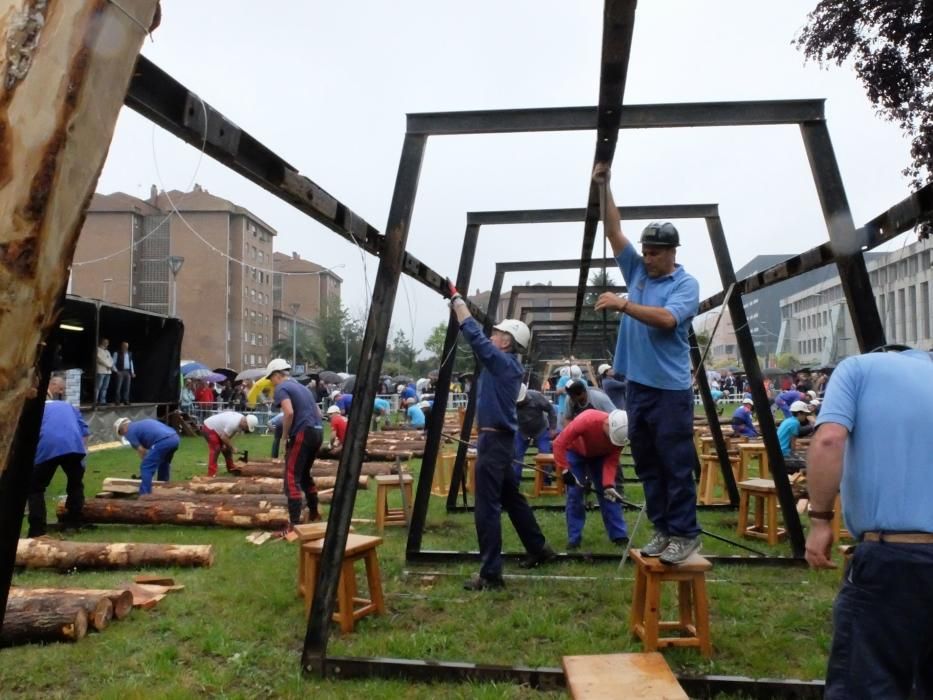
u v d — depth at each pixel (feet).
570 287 38.50
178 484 33.55
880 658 7.18
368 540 15.37
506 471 18.65
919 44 23.62
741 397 99.76
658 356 12.38
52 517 27.55
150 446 29.81
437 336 151.84
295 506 24.25
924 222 11.11
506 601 16.57
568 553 20.34
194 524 25.54
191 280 160.76
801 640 13.78
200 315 160.86
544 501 31.81
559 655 13.17
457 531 25.09
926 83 24.41
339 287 250.57
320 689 12.03
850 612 7.36
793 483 29.94
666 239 12.42
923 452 7.39
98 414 58.08
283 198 11.10
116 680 12.48
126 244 155.94
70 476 25.11
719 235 23.25
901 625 7.11
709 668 12.38
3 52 3.41
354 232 13.71
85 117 3.66
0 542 6.00
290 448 24.41
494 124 15.40
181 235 161.38
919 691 7.55
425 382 87.25
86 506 25.39
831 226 13.67
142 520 25.41
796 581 17.85
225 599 16.97
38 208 3.47
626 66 10.60
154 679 12.48
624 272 13.60
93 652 13.60
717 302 25.64
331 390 92.53
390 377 111.14
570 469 22.33
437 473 35.22
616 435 21.20
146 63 7.39
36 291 3.56
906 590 7.11
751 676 12.02
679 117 14.90
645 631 12.99
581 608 15.98
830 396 7.89
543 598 16.65
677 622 14.35
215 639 14.05
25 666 12.96
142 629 14.92
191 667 13.03
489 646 13.73
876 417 7.61
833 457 7.57
